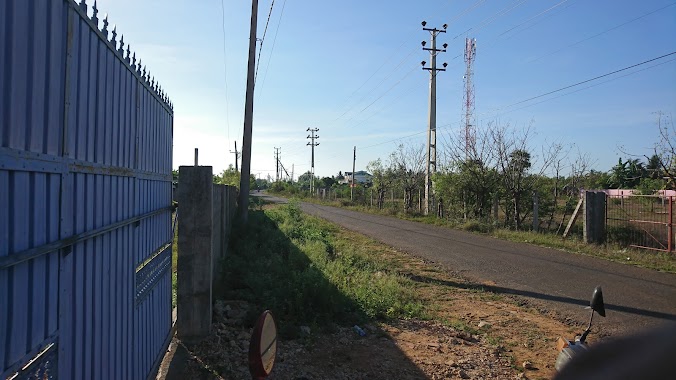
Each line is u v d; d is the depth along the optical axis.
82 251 2.71
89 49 2.81
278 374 4.93
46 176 2.24
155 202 4.84
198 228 5.82
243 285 8.12
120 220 3.46
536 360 5.65
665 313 7.68
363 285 8.38
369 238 17.91
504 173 22.69
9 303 1.92
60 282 2.38
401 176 36.56
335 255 12.28
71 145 2.54
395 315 7.26
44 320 2.23
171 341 5.73
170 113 5.73
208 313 5.80
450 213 27.03
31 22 2.07
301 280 7.60
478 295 8.86
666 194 15.90
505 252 14.35
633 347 1.36
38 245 2.16
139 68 4.05
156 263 4.86
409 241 17.05
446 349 5.93
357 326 6.59
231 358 5.26
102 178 3.07
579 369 1.46
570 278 10.52
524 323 7.12
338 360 5.42
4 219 1.87
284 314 6.75
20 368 1.99
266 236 12.99
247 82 16.08
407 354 5.69
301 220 21.94
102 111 3.06
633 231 15.89
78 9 2.59
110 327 3.22
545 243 16.28
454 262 12.46
